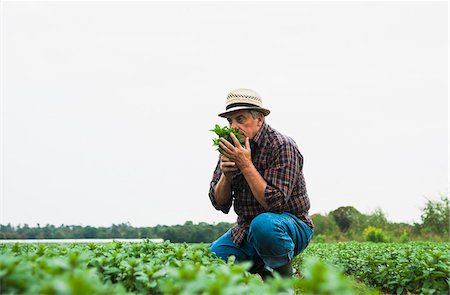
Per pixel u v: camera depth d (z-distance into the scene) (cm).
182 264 356
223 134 522
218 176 601
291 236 530
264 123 556
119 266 369
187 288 229
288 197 529
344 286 211
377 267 714
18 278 239
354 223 2595
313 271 208
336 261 859
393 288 630
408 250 708
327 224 2611
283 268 525
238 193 569
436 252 576
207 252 497
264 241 511
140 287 326
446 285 541
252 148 557
